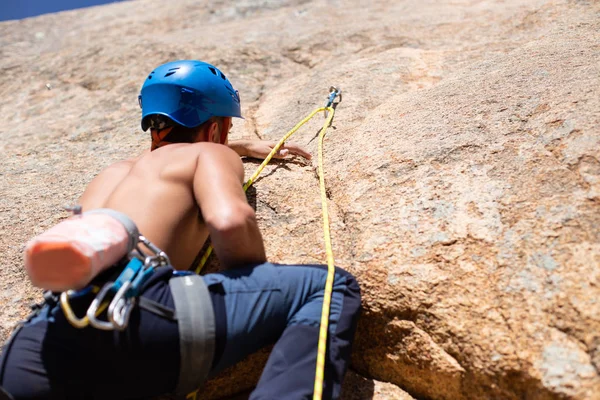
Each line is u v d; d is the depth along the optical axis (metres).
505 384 1.56
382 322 1.83
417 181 2.21
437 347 1.71
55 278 1.42
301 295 1.69
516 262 1.75
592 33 3.05
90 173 2.96
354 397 1.81
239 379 1.94
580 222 1.78
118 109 3.87
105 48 5.05
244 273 1.68
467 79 2.95
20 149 3.44
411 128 2.57
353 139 2.72
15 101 4.48
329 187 2.44
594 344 1.49
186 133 2.17
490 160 2.18
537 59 2.85
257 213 2.35
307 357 1.58
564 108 2.26
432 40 4.21
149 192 1.80
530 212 1.89
